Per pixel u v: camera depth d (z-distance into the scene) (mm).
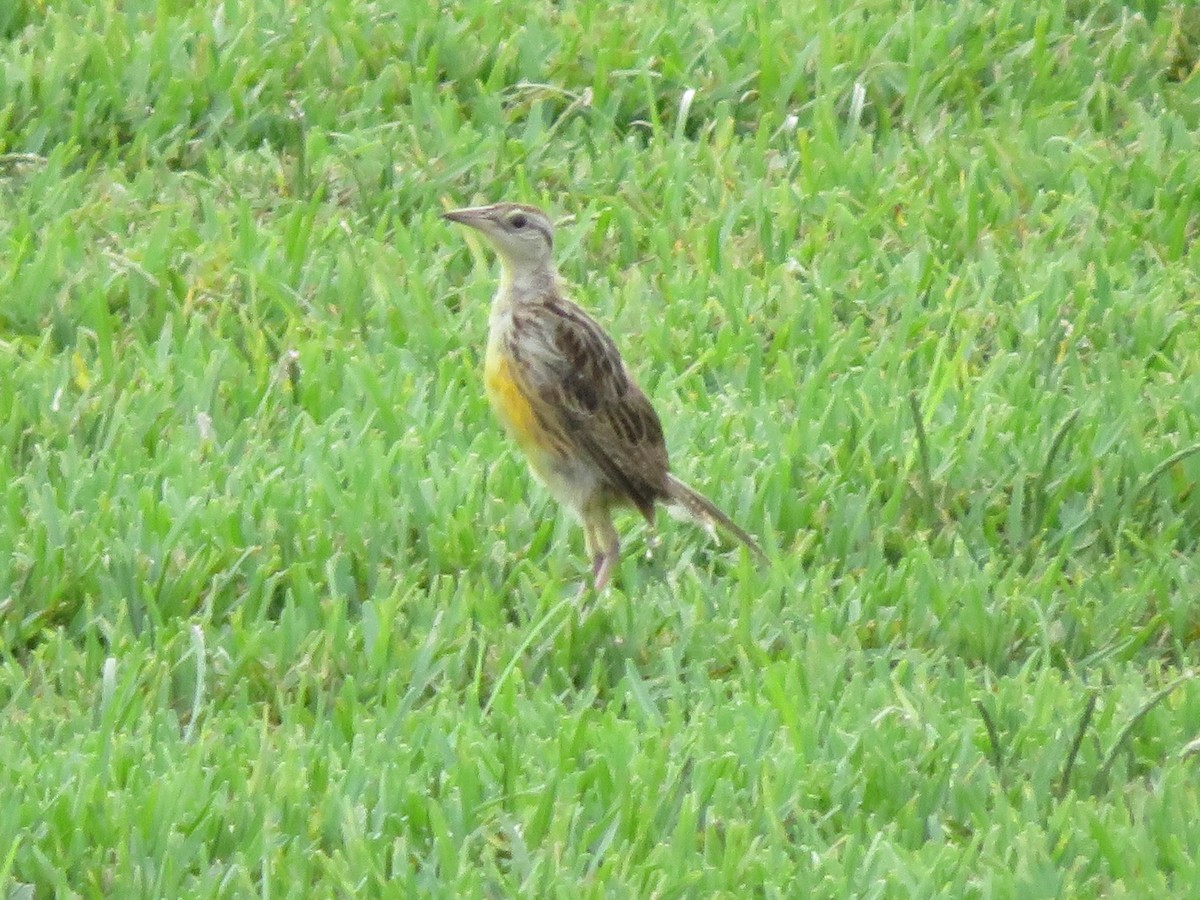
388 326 13188
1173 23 16953
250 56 15633
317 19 16141
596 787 9469
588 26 16250
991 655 10914
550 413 11117
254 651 10242
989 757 9992
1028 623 11055
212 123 15188
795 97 16188
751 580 11086
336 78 15781
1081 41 16844
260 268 13484
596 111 15664
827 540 11602
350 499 11273
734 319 13398
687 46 16375
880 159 15547
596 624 10719
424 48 16141
